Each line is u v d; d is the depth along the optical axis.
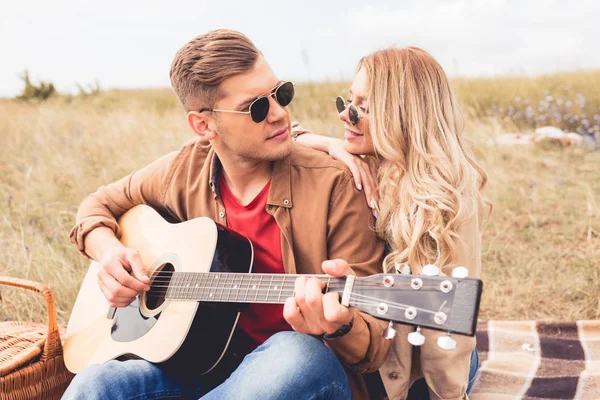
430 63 2.23
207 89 2.19
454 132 2.23
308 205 2.19
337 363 1.85
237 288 2.01
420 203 2.06
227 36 2.21
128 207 2.73
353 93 2.29
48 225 4.80
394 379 2.14
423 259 2.09
